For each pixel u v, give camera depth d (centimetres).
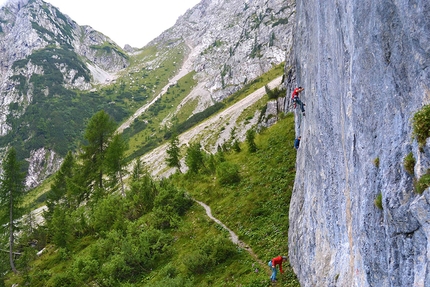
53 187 5853
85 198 5475
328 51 1207
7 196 4350
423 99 625
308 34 1661
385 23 729
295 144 2150
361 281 866
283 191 2942
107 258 3216
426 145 593
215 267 2358
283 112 5078
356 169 896
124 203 4191
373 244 775
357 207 880
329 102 1214
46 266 3853
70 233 4216
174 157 6116
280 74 18525
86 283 3000
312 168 1524
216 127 13138
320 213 1371
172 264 2725
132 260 2886
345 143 1016
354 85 886
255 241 2447
